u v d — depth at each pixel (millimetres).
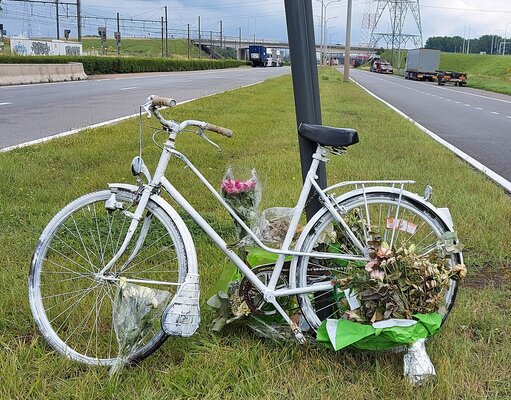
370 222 3092
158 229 3621
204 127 2818
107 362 2723
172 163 7129
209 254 4023
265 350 2824
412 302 2678
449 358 2738
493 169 8266
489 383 2592
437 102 24906
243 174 3055
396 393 2512
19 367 2613
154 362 2742
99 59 38625
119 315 2686
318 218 2824
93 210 3973
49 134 10148
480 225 4793
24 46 40062
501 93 36344
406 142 9750
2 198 5496
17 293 3328
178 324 2633
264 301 2900
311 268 2893
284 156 7922
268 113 14492
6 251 4102
